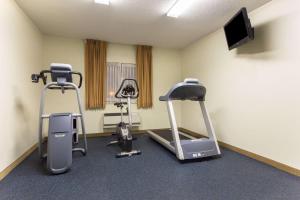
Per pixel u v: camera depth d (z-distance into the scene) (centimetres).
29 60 319
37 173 235
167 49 521
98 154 315
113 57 471
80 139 420
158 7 289
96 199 176
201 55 434
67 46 431
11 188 196
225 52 355
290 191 191
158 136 385
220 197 180
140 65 483
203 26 363
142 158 295
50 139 231
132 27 369
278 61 252
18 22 273
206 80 415
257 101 285
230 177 224
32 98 330
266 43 269
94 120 452
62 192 189
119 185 204
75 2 273
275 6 256
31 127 324
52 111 419
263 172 238
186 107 505
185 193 187
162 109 514
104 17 323
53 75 255
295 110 231
